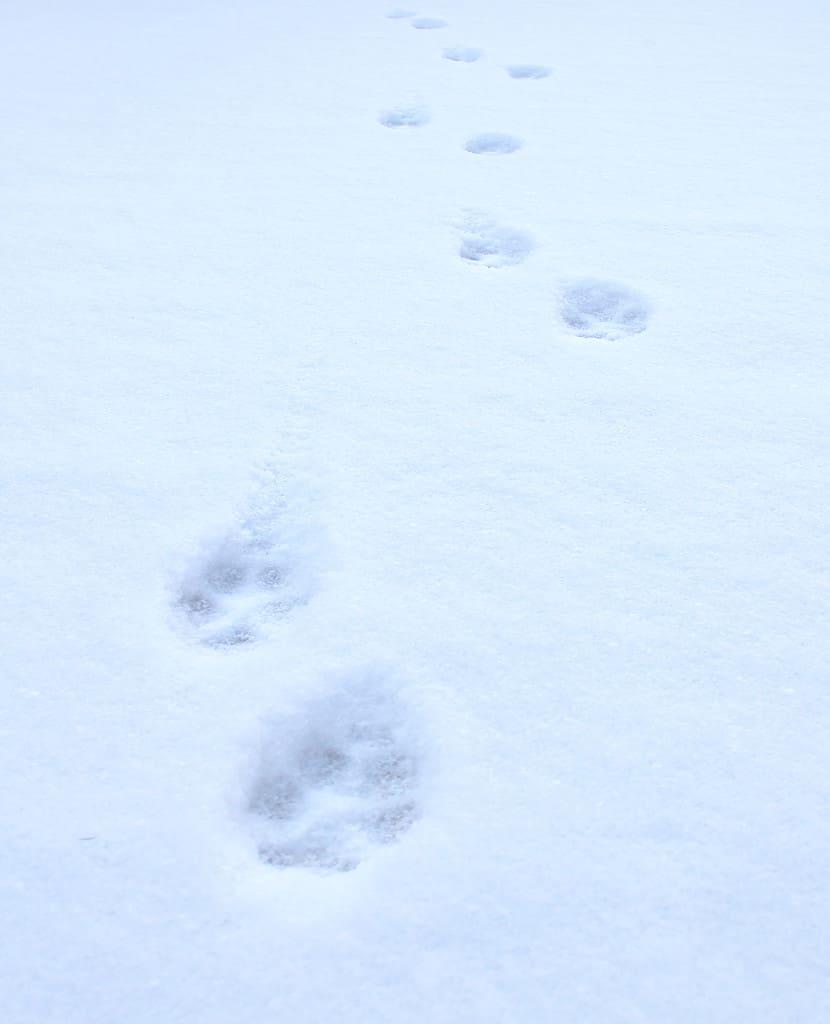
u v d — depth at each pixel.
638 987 0.84
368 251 2.03
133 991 0.85
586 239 2.06
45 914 0.90
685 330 1.75
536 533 1.31
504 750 1.04
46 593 1.24
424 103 2.86
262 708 1.09
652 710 1.08
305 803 1.02
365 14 3.88
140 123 2.73
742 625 1.18
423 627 1.18
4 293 1.89
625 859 0.94
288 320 1.80
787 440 1.48
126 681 1.12
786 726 1.06
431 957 0.86
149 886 0.92
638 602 1.21
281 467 1.44
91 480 1.42
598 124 2.68
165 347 1.73
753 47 3.32
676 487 1.39
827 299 1.83
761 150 2.48
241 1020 0.82
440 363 1.67
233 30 3.66
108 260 2.01
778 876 0.92
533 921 0.89
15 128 2.70
